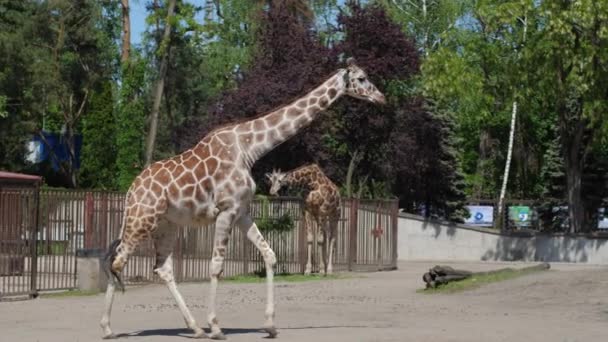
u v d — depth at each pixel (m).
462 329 15.87
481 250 42.84
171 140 62.84
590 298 19.94
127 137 52.84
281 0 47.41
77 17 57.97
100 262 22.55
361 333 15.30
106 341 14.50
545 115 46.34
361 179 46.19
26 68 51.34
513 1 39.25
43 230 23.31
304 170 28.81
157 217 14.93
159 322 16.97
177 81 62.38
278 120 15.62
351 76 15.95
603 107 38.19
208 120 42.69
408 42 42.19
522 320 17.27
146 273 24.69
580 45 37.69
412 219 43.50
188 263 25.66
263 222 28.02
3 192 21.20
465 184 54.34
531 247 42.47
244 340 14.59
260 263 28.02
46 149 62.50
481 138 63.56
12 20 53.97
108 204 23.52
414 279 27.66
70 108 58.81
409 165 46.22
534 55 38.91
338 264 31.39
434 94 41.72
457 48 54.69
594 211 53.50
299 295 22.28
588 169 52.72
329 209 28.81
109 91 55.72
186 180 15.01
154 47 59.97
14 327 16.19
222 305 19.95
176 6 51.09
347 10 54.72
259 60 42.50
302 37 42.47
